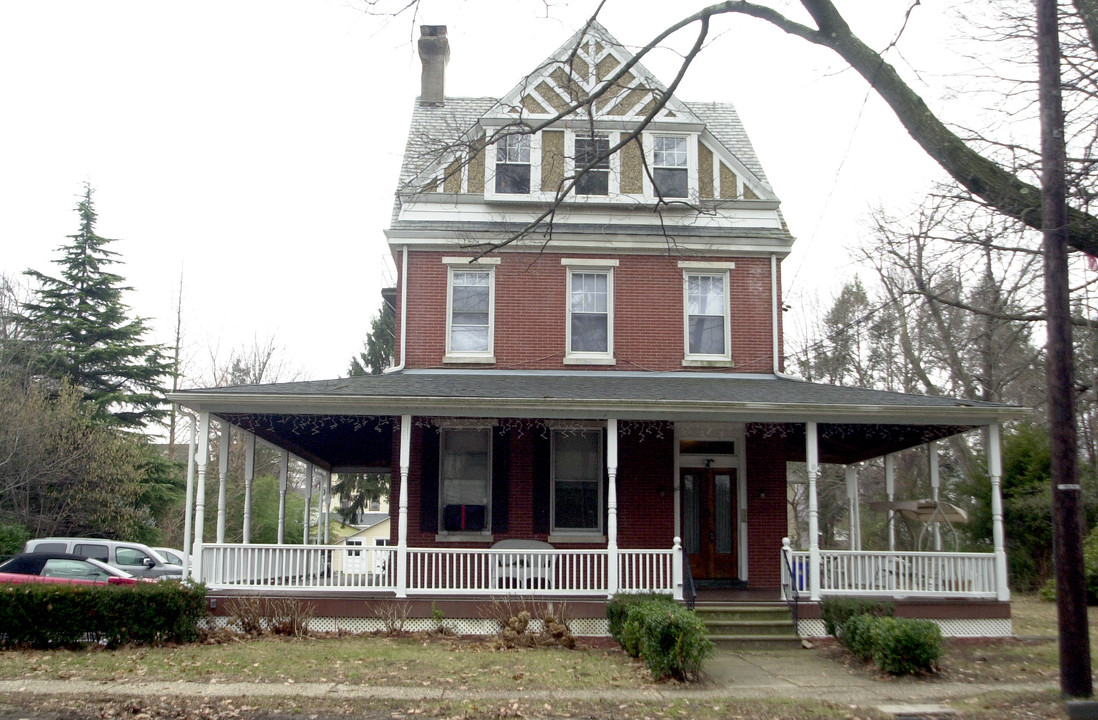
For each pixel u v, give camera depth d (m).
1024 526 25.12
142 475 31.28
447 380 17.25
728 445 18.44
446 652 13.00
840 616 13.92
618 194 19.56
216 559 15.06
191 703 9.66
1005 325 24.34
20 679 10.68
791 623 14.84
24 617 12.88
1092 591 21.33
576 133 19.78
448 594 14.95
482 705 9.80
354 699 9.96
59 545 22.27
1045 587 22.88
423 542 17.77
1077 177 11.97
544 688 10.71
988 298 24.00
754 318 19.34
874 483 40.34
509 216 19.53
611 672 11.80
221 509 16.22
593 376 18.62
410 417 15.50
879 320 32.97
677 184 19.84
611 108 19.62
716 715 9.63
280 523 19.39
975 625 15.22
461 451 18.30
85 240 40.44
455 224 19.33
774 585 17.91
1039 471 24.75
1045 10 10.74
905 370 34.56
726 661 13.17
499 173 19.77
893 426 17.38
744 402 15.23
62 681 10.60
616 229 19.44
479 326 19.12
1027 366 27.16
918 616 15.11
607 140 19.83
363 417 17.38
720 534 18.19
